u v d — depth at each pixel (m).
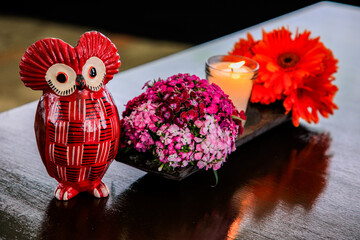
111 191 0.59
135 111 0.58
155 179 0.61
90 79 0.51
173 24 2.94
